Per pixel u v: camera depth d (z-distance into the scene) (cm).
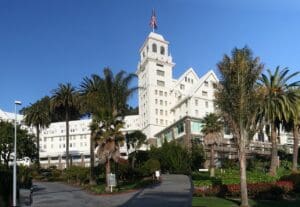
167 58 12638
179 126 9288
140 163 6725
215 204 3444
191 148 7338
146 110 12275
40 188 5572
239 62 3581
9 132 7012
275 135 5928
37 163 8050
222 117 3728
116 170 5584
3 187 3762
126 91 5347
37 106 8862
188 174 6397
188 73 12562
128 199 3800
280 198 3956
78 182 6094
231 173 6550
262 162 7850
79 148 15775
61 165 14575
